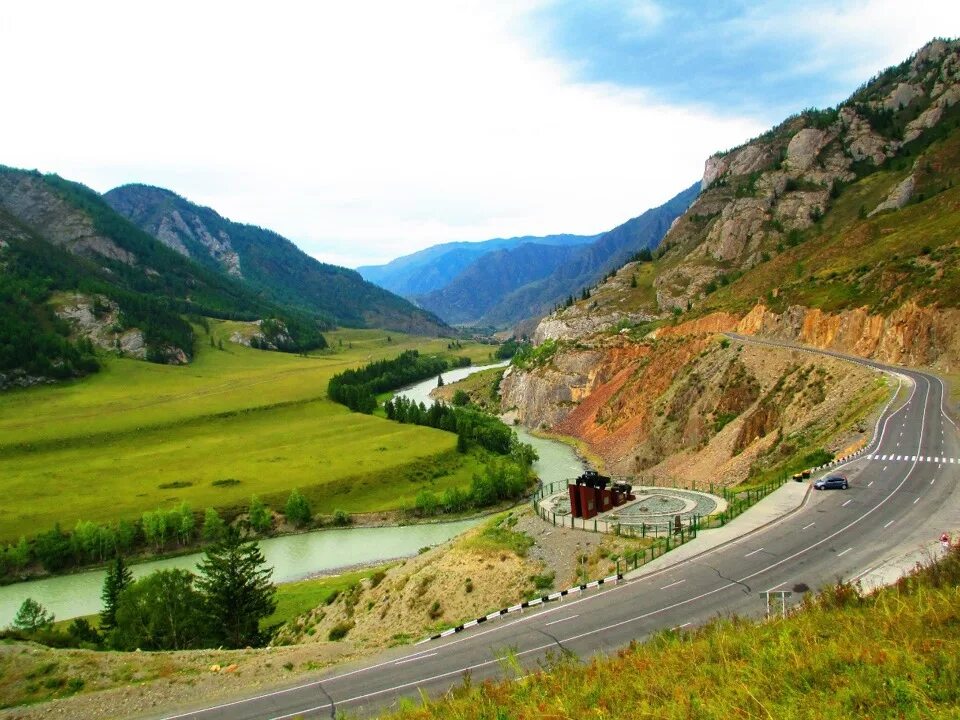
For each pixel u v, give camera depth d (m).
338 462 124.44
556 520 49.50
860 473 48.22
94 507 101.69
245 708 26.77
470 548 48.22
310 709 25.88
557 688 18.89
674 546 39.09
